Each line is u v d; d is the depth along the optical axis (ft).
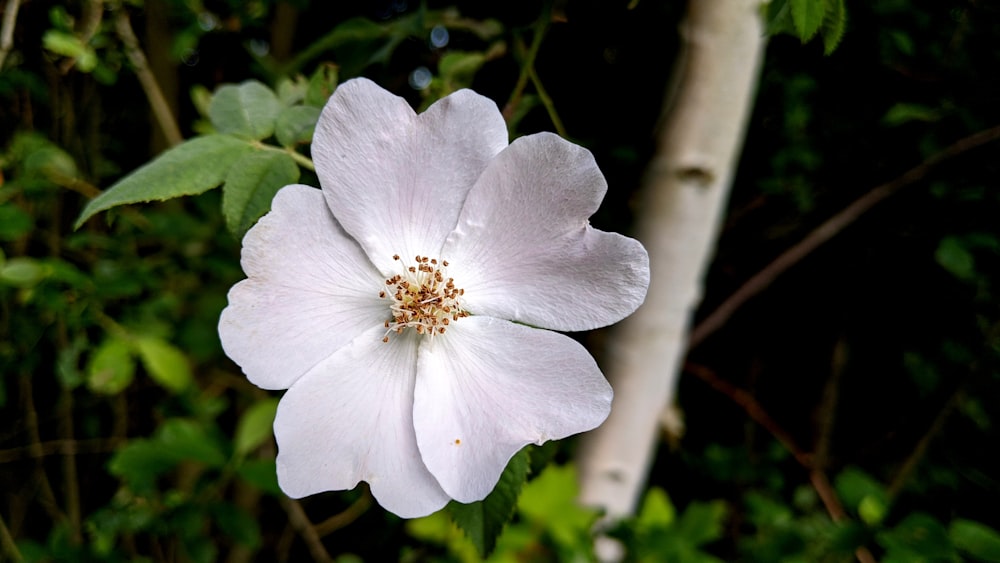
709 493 0.85
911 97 0.69
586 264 0.27
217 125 0.30
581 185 0.26
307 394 0.26
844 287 0.80
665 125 0.42
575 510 0.45
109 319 0.54
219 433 0.52
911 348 0.79
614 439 0.48
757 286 0.66
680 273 0.44
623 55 0.55
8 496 0.71
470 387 0.28
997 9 0.65
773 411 0.86
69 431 0.70
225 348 0.24
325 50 0.42
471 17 0.46
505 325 0.28
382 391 0.28
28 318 0.57
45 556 0.53
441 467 0.27
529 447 0.29
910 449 0.81
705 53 0.39
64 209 0.58
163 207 0.57
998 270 0.71
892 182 0.67
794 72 0.67
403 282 0.27
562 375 0.27
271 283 0.25
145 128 0.62
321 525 0.67
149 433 0.73
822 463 0.82
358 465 0.26
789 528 0.57
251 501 0.73
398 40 0.40
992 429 0.75
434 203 0.27
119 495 0.56
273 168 0.28
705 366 0.87
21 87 0.50
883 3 0.63
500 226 0.27
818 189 0.75
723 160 0.42
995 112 0.67
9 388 0.67
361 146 0.26
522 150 0.26
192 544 0.49
